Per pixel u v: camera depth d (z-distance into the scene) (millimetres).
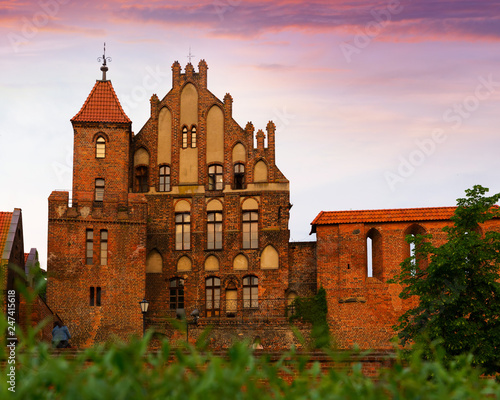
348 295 48438
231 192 51531
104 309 46688
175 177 52094
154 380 5434
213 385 5363
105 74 51562
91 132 49219
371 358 20531
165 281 50781
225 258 50781
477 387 6184
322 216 50031
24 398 5344
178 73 53156
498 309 28297
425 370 6043
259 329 48750
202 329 48969
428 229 48625
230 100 52625
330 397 5605
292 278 50312
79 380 5094
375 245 49844
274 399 5895
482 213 30078
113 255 47500
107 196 48500
